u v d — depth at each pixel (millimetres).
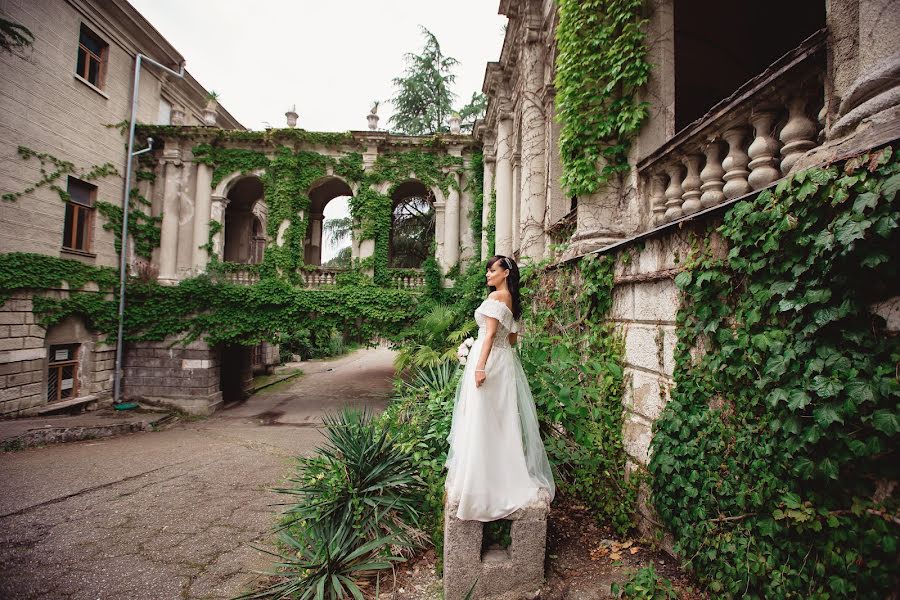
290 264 15281
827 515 1937
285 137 15648
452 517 2951
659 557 3191
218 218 15594
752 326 2396
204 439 10445
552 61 8539
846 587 1850
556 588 2951
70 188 12984
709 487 2627
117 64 14344
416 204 22594
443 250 15898
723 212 2629
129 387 14562
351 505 3820
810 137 2688
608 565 3178
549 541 3535
